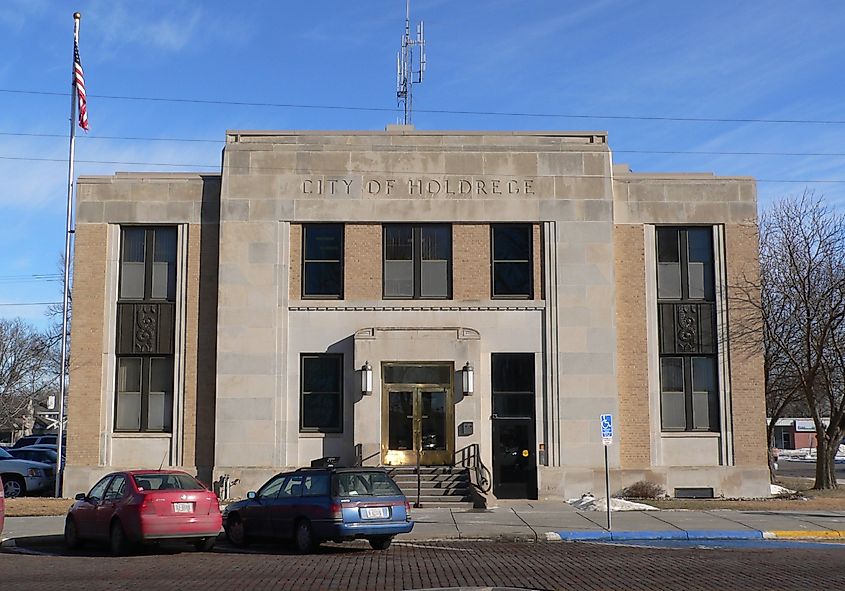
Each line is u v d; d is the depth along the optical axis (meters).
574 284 29.70
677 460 29.69
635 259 30.28
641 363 29.92
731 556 17.81
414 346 29.09
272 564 16.91
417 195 29.95
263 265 29.64
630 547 19.77
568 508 26.56
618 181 30.55
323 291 29.88
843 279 32.72
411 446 29.05
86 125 31.16
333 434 29.11
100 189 30.47
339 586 13.94
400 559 17.59
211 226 30.38
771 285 35.56
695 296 30.52
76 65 31.06
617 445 29.30
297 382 29.33
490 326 29.59
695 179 30.58
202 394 29.75
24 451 37.00
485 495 26.89
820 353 32.28
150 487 19.16
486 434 29.09
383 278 29.88
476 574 15.23
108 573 15.73
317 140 30.31
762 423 29.80
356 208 29.86
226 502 28.12
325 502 18.66
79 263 30.20
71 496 29.33
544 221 29.95
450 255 30.00
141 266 30.48
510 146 30.17
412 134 30.33
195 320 30.03
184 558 18.19
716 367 30.11
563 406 29.27
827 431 33.81
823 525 22.64
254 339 29.36
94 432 29.58
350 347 29.41
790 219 35.16
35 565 17.06
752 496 29.45
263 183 29.95
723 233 30.48
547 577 14.80
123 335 30.11
